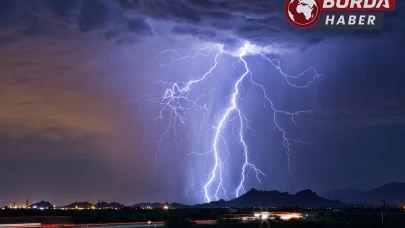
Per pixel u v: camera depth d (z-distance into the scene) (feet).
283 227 192.65
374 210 456.86
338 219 241.76
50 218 268.00
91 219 258.98
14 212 311.27
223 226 193.67
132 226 204.03
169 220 211.41
